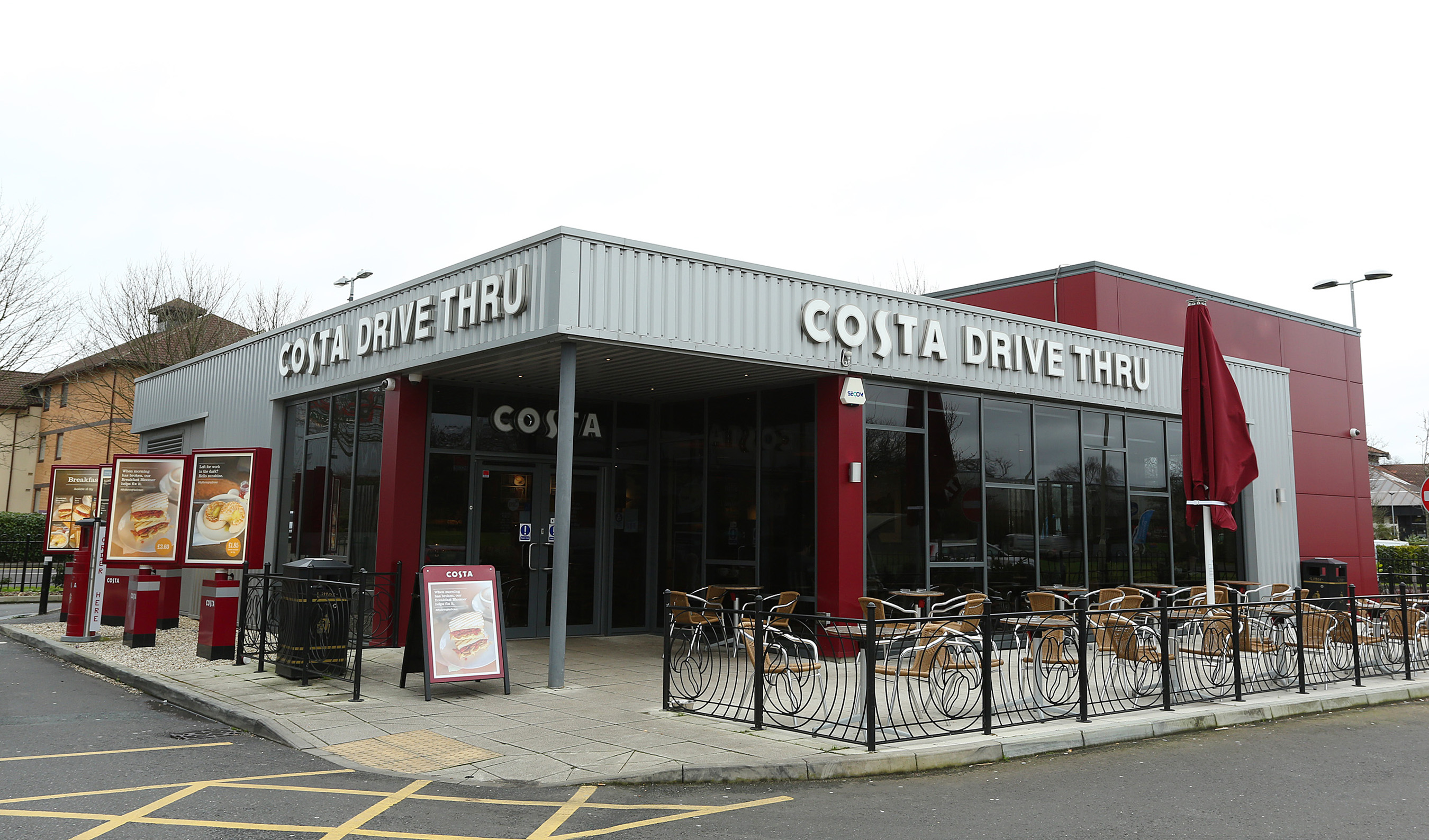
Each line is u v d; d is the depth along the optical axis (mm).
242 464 12672
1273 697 9734
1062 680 10016
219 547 12469
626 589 14742
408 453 12820
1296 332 20625
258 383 16266
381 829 5414
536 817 5711
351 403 13953
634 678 10586
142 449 21344
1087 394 15016
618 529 14766
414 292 12562
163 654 12016
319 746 7422
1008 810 5934
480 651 9570
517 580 13797
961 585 13383
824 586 12258
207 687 9734
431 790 6277
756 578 13281
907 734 7727
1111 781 6672
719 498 14047
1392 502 52750
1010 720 8172
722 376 12625
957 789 6441
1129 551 15586
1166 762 7293
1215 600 13039
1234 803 6109
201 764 6945
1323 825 5645
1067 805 6043
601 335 10289
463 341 11422
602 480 14703
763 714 8195
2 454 43406
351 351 13750
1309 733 8438
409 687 9875
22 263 24906
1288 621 11391
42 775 6578
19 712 8859
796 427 12969
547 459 14188
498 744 7461
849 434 12414
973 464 13797
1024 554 14164
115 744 7586
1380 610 11680
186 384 19297
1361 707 9828
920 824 5617
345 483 13906
